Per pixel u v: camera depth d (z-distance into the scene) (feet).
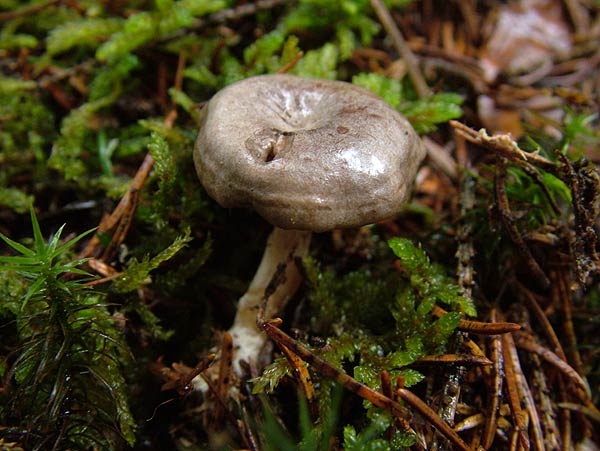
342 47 0.49
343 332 0.36
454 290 0.34
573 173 0.33
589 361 0.38
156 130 0.39
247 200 0.31
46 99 0.48
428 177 0.48
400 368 0.32
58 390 0.28
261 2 0.51
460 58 0.55
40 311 0.31
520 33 0.58
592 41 0.58
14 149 0.44
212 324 0.39
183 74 0.47
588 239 0.33
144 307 0.36
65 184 0.44
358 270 0.41
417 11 0.59
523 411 0.33
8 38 0.49
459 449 0.29
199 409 0.35
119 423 0.31
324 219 0.30
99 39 0.49
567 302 0.38
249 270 0.42
